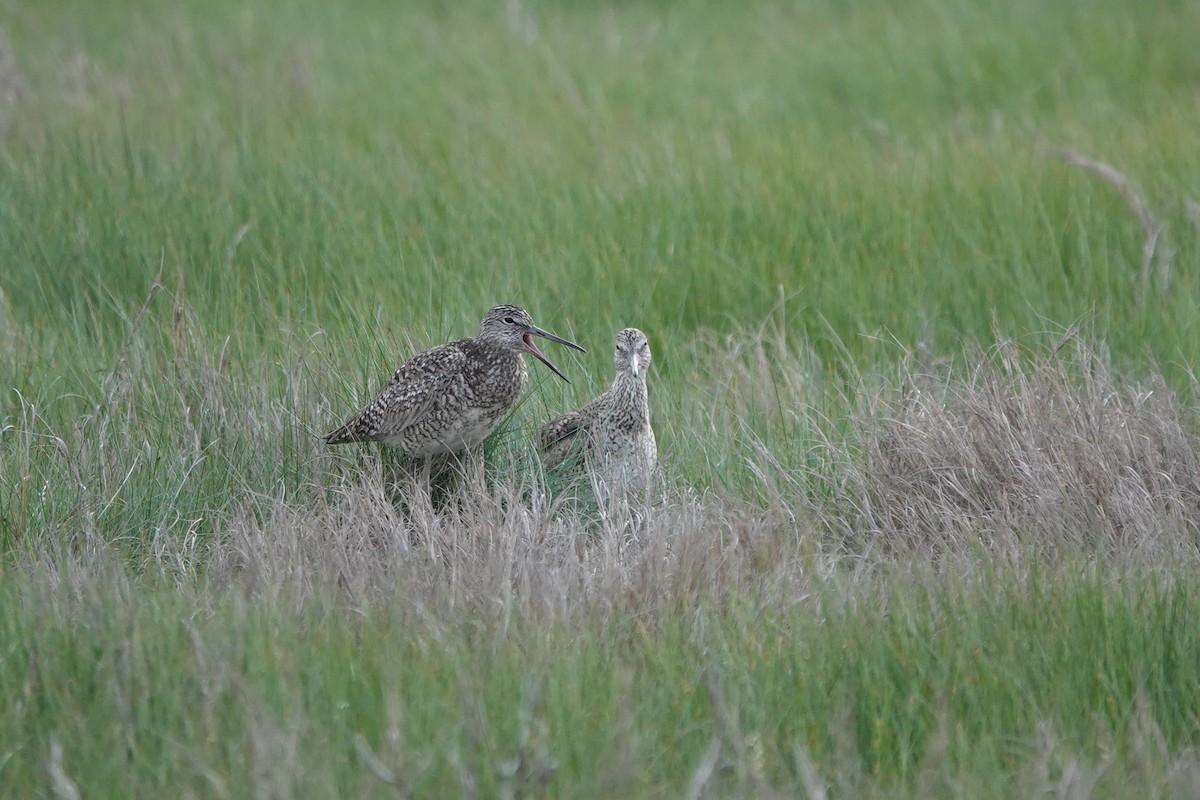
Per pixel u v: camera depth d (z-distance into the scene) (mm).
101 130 26062
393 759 9609
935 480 14992
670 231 21750
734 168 24625
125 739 10211
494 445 16484
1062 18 36719
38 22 38812
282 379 16828
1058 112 28891
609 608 12438
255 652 11008
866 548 14047
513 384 15930
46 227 21469
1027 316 19438
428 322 18391
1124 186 21016
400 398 15422
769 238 22000
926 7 39688
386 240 21297
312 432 16047
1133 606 11961
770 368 18453
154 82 32062
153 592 12867
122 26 38656
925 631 11734
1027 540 13672
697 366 18797
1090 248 21266
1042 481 14469
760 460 15727
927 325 18703
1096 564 12578
